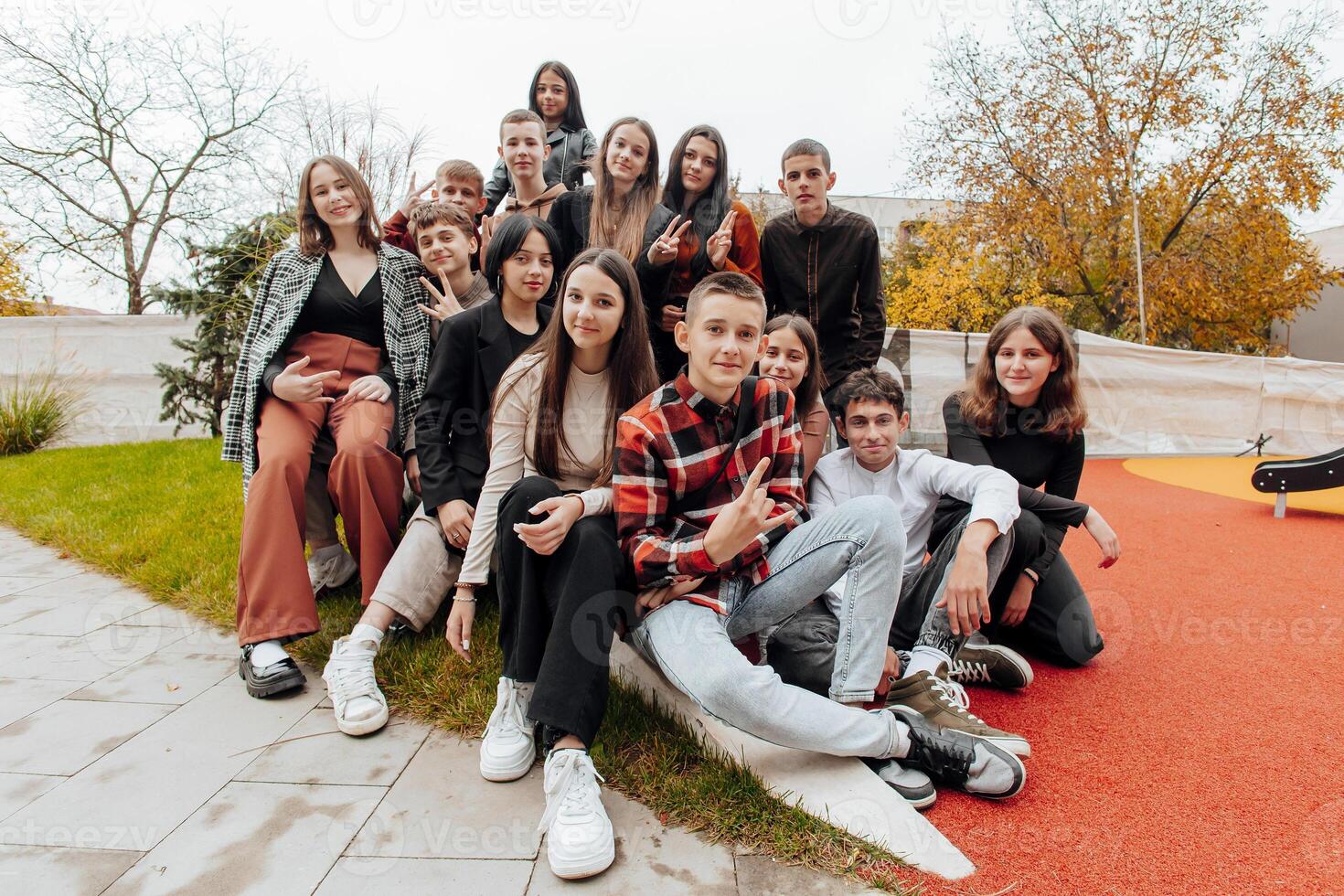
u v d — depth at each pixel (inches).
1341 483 180.5
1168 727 76.7
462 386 89.5
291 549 83.9
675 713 72.1
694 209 122.3
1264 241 520.1
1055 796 64.4
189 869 54.1
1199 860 55.6
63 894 51.2
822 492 92.2
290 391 88.1
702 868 54.2
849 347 131.6
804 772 63.2
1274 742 73.2
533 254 87.6
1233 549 154.3
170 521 145.1
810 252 129.0
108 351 298.7
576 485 78.1
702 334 65.7
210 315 282.7
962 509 87.7
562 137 157.3
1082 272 569.6
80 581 121.7
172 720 76.3
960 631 75.1
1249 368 318.3
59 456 245.6
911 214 690.8
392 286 103.5
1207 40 498.6
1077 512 88.1
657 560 62.6
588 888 52.1
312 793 63.6
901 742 64.0
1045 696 84.7
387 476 90.5
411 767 67.9
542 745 70.9
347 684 75.1
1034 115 522.9
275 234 277.0
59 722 75.5
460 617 75.5
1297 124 495.2
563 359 76.3
